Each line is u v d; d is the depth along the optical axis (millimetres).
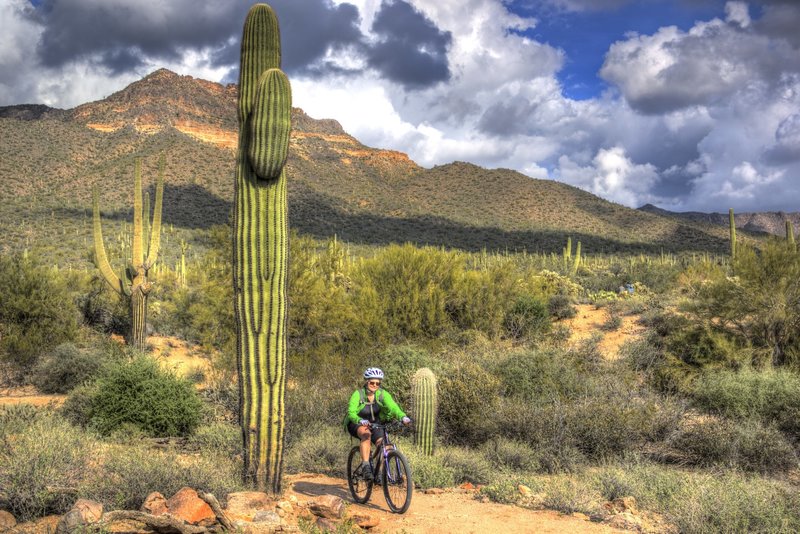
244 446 6473
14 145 162500
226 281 17000
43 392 17000
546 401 12000
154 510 5086
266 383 6387
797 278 14422
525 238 133625
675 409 10836
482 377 12195
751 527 5785
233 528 4957
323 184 176750
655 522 6238
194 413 11227
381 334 17016
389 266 19156
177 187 143250
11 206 118438
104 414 10617
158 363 12062
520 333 19828
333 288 17344
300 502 5988
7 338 18531
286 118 6266
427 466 8539
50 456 5469
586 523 6168
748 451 9383
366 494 6832
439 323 18250
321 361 15008
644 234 139500
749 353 14086
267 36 6656
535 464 9570
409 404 12297
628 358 15469
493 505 6945
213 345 17609
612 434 9922
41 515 5176
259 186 6395
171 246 84500
